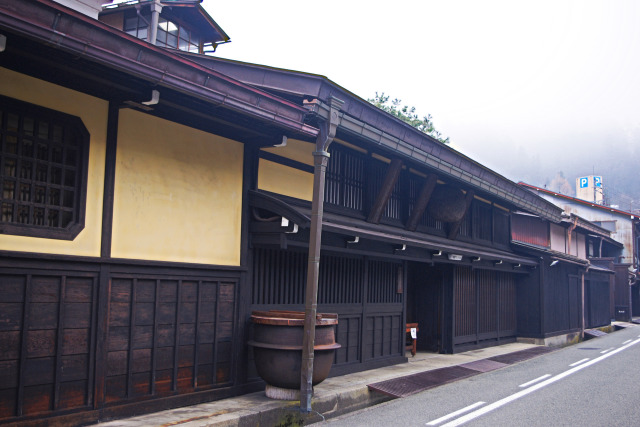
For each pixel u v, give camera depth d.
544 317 18.70
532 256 18.80
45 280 5.79
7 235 5.46
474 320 15.73
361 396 8.91
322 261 9.77
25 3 4.52
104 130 6.41
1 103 5.46
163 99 6.52
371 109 9.16
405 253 11.71
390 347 11.75
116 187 6.52
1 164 5.52
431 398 8.96
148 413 6.73
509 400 8.80
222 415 6.73
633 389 9.83
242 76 8.55
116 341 6.45
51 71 5.74
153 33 13.91
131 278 6.64
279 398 7.75
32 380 5.61
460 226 15.19
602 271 26.48
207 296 7.64
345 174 10.69
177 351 7.14
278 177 9.07
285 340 7.66
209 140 7.77
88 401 6.10
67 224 6.09
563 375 11.45
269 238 8.11
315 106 7.83
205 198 7.66
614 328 27.86
